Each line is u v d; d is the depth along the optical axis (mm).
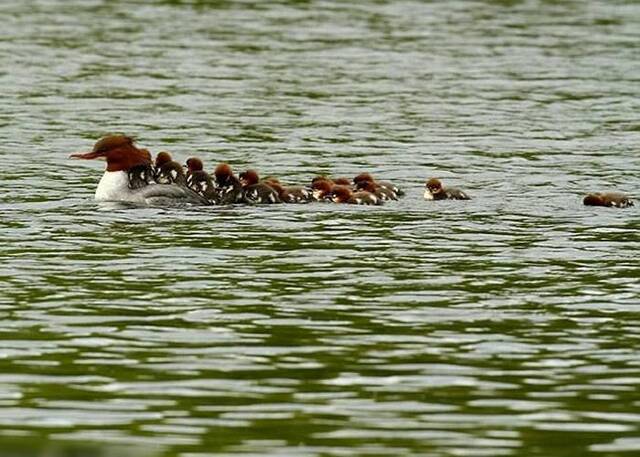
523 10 59062
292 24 55281
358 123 38594
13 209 28344
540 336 20562
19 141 35719
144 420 17359
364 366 19266
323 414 17594
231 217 27938
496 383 18688
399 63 47938
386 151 35094
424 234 26578
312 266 24219
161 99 41688
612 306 22047
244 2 60125
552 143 36250
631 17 57719
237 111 40094
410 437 16906
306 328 20828
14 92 42188
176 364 19266
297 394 18234
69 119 38688
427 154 34781
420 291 22766
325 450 16516
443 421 17406
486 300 22297
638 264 24547
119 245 25516
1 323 20906
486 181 31781
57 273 23594
